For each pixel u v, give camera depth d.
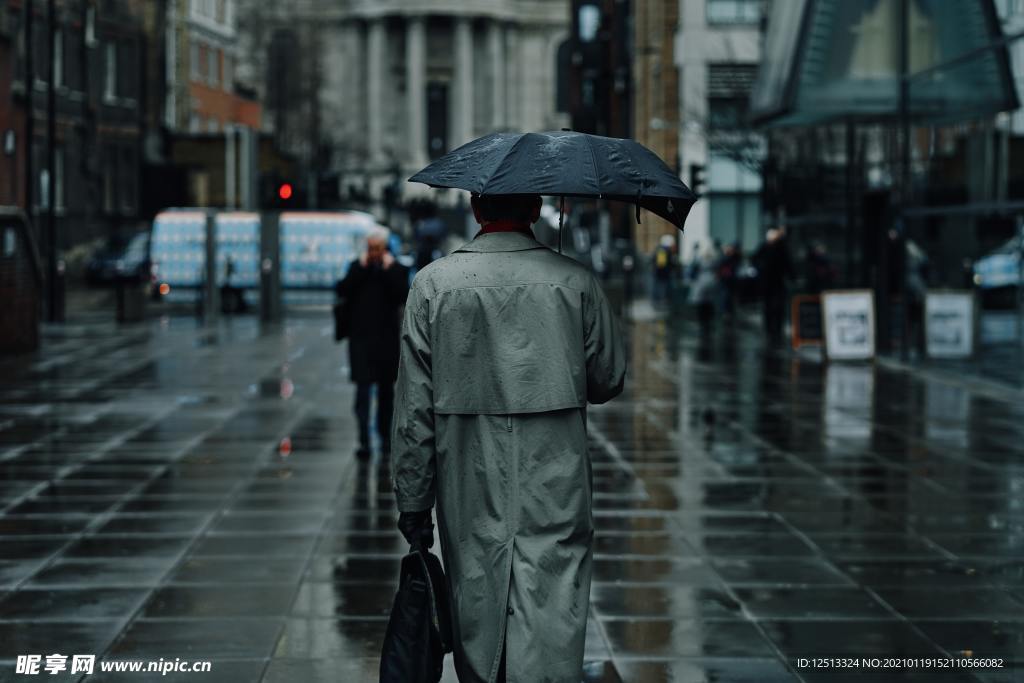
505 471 5.14
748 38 55.44
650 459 14.55
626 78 58.44
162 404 19.66
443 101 176.88
